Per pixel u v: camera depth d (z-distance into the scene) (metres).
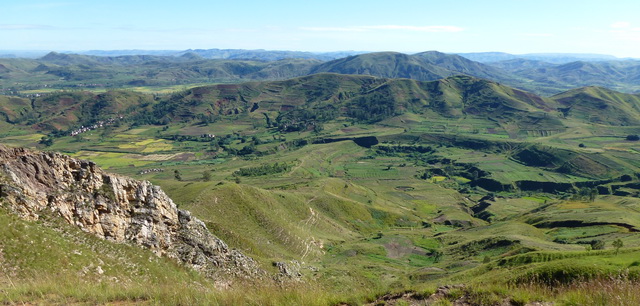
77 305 17.64
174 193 114.62
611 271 34.41
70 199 36.91
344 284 66.00
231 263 48.44
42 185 36.03
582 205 160.75
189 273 41.31
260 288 19.30
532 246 93.56
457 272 79.56
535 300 15.72
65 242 32.41
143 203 44.03
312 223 128.38
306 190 170.12
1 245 27.47
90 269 31.19
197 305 17.06
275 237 97.75
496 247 104.25
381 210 168.50
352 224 148.38
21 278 25.36
